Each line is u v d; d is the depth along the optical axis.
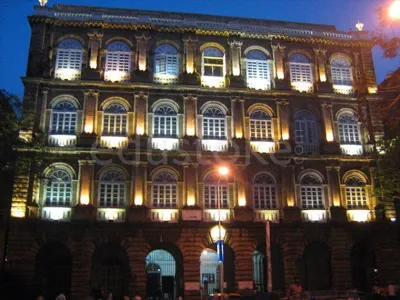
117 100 40.09
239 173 39.59
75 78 40.22
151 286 42.03
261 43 44.16
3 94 32.84
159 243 36.88
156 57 42.16
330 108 43.19
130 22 42.12
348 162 41.84
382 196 36.53
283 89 42.53
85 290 34.81
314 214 40.03
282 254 38.53
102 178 38.06
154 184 38.50
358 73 45.22
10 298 33.31
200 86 41.06
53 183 37.47
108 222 36.28
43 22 41.03
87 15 41.84
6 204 38.12
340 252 38.94
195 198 38.28
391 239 39.41
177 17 44.66
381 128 41.72
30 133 37.50
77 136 38.34
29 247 35.16
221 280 30.59
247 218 38.41
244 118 41.28
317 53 44.81
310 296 23.58
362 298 26.45
